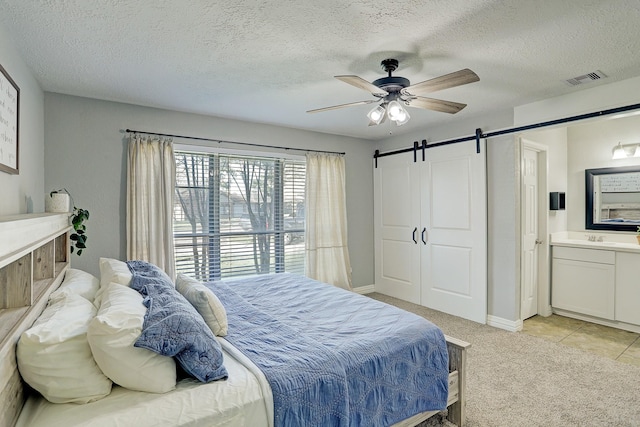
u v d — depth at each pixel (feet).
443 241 13.64
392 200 15.85
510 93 9.97
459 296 13.09
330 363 5.08
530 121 10.89
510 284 11.66
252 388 4.41
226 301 8.04
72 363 3.93
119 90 9.62
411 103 8.11
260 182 13.87
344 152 15.83
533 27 6.31
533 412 7.07
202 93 9.91
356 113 12.06
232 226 13.21
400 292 15.56
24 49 7.09
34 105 8.59
